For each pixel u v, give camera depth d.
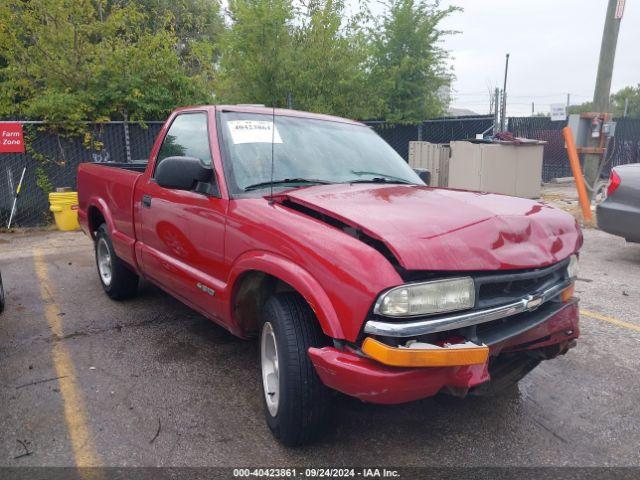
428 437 3.10
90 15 11.89
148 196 4.33
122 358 4.15
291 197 3.11
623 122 16.84
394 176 4.01
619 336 4.60
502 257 2.65
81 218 5.99
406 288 2.39
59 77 11.11
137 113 11.52
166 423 3.23
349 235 2.66
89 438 3.06
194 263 3.73
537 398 3.55
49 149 10.80
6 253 8.07
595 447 3.01
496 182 11.37
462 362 2.44
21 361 4.08
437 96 16.23
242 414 3.34
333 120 4.41
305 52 13.20
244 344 4.44
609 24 9.94
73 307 5.36
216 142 3.64
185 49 16.31
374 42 15.41
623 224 6.56
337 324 2.54
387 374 2.42
